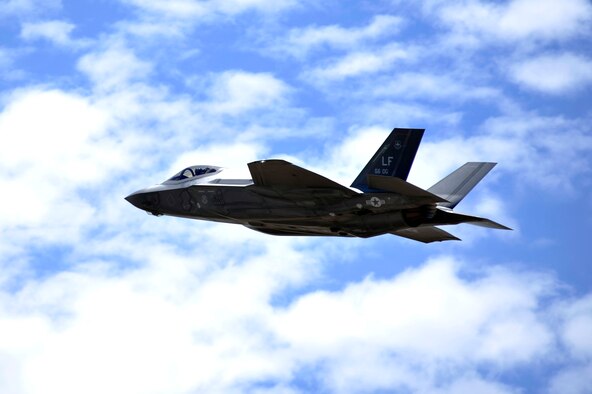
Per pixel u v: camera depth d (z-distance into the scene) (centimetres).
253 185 10800
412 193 10056
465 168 11369
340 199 10431
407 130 10850
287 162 10044
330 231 10906
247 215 11012
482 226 11150
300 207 10662
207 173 11556
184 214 11494
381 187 9975
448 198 11262
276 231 11438
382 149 10875
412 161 10800
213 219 11400
